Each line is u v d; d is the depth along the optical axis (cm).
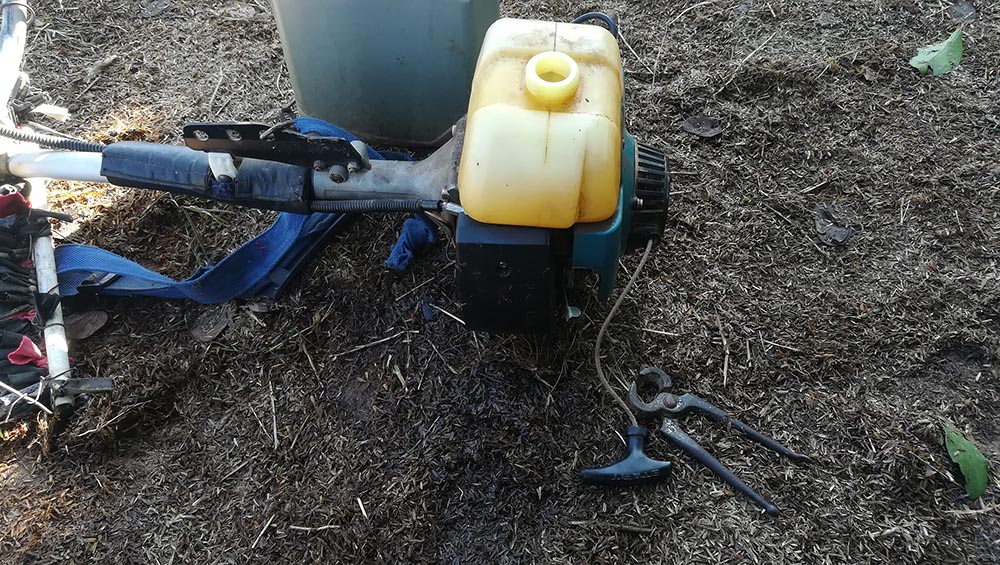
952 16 122
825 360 85
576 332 87
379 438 81
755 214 99
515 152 64
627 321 89
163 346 88
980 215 98
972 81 113
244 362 87
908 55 116
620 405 82
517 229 67
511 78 67
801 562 72
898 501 76
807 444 79
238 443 81
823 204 100
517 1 128
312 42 94
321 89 99
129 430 82
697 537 74
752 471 78
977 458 77
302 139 75
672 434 79
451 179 75
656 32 123
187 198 101
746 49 119
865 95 111
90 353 87
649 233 77
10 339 83
